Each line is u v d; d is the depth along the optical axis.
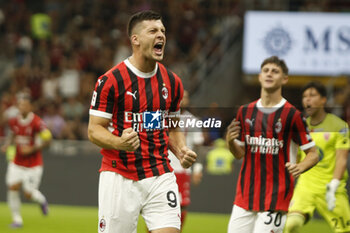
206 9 61.12
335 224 19.69
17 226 30.41
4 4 68.69
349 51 49.16
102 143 13.70
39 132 31.12
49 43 64.38
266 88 16.38
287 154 16.25
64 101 54.44
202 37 58.72
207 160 35.75
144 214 14.48
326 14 49.47
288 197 16.16
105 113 14.03
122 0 64.81
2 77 61.44
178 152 15.02
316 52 49.53
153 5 62.44
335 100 41.47
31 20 66.50
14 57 63.97
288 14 49.75
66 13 66.81
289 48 49.84
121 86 14.03
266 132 16.33
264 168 16.30
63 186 38.44
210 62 55.06
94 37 61.88
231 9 60.94
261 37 50.22
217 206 35.84
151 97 14.25
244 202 16.45
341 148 19.16
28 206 39.28
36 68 58.06
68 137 46.09
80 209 37.44
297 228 19.42
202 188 36.00
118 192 14.20
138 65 14.19
